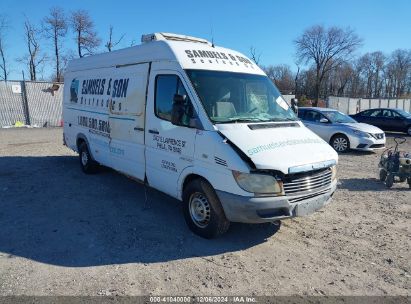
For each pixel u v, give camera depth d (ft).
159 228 18.75
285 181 15.28
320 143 17.79
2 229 18.33
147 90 20.45
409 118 68.23
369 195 25.54
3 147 45.09
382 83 295.48
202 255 15.92
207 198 16.70
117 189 25.61
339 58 237.66
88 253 15.90
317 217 20.75
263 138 16.38
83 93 28.60
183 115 17.60
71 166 33.22
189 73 18.10
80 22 142.20
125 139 22.79
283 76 254.88
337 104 135.13
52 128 74.18
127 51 22.99
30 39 134.41
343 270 14.89
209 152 16.29
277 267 15.02
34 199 23.24
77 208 21.62
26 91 76.84
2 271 14.25
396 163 27.27
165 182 19.47
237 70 19.83
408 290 13.57
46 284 13.42
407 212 22.03
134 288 13.28
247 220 15.49
